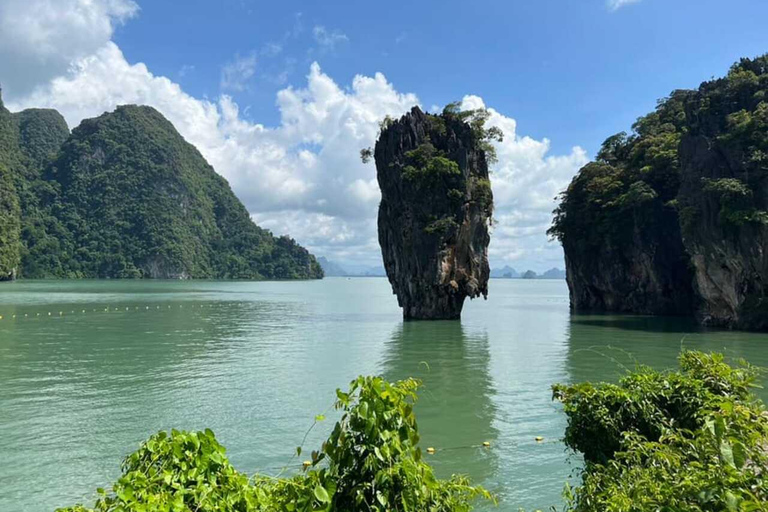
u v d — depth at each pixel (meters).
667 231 55.38
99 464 12.03
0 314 50.53
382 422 4.21
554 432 14.16
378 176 51.72
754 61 47.56
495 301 92.25
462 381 21.02
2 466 11.88
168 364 24.98
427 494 4.17
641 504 4.17
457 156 48.09
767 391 17.83
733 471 3.96
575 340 34.53
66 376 21.94
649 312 57.94
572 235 66.25
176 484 3.88
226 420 15.45
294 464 12.00
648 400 7.32
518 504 9.73
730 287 41.19
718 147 42.81
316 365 24.92
